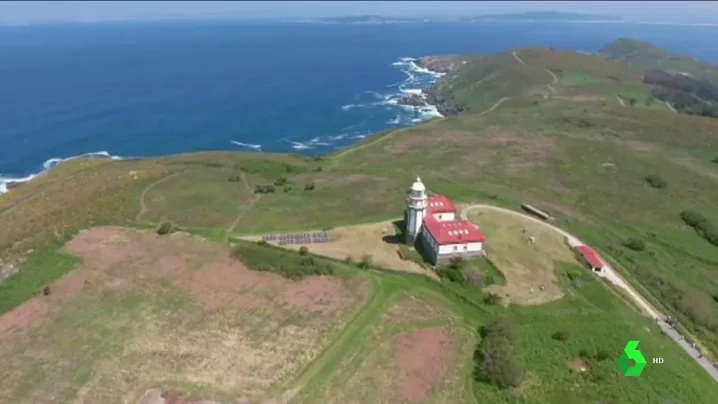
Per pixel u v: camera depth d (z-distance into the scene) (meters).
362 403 54.81
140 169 129.50
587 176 128.12
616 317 69.56
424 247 83.62
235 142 193.25
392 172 128.12
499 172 129.38
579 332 66.06
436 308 70.25
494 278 76.12
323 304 70.75
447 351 62.69
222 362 60.28
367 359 60.81
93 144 183.50
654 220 109.00
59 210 102.94
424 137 164.88
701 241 102.88
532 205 105.19
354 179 122.31
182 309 70.06
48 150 174.75
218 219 95.88
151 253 83.94
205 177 121.88
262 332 65.38
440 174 126.06
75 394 56.09
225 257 82.38
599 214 109.19
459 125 177.38
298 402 54.75
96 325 67.19
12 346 63.81
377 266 79.12
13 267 81.81
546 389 57.59
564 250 85.75
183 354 61.66
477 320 68.31
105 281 76.81
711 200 119.31
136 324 67.25
